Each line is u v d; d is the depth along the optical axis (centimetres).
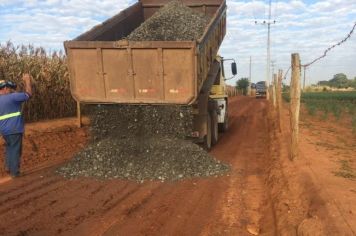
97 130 1096
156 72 1024
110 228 638
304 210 616
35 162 1134
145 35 1203
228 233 625
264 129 1970
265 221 669
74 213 705
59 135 1441
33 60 1780
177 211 723
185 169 976
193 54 999
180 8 1423
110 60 1041
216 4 1562
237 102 4662
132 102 1048
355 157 1023
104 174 962
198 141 1185
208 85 1189
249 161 1173
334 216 549
